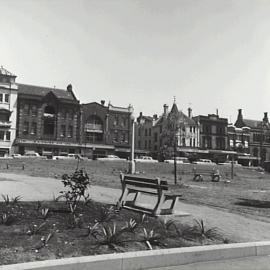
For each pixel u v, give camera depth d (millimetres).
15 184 15227
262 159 99500
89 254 5750
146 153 84125
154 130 88500
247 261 6492
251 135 101125
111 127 78438
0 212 7469
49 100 70688
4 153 65000
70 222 7055
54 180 18891
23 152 66750
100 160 56750
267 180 35844
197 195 15477
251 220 9922
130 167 26219
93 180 20203
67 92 76062
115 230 6781
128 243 6402
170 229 7605
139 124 95312
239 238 7613
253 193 18109
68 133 72750
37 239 6031
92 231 6555
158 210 8758
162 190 8836
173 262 6012
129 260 5609
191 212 10281
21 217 7234
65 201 9203
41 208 8062
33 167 35156
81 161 49781
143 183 9188
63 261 5129
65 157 61281
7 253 5398
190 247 6375
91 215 7867
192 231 7445
